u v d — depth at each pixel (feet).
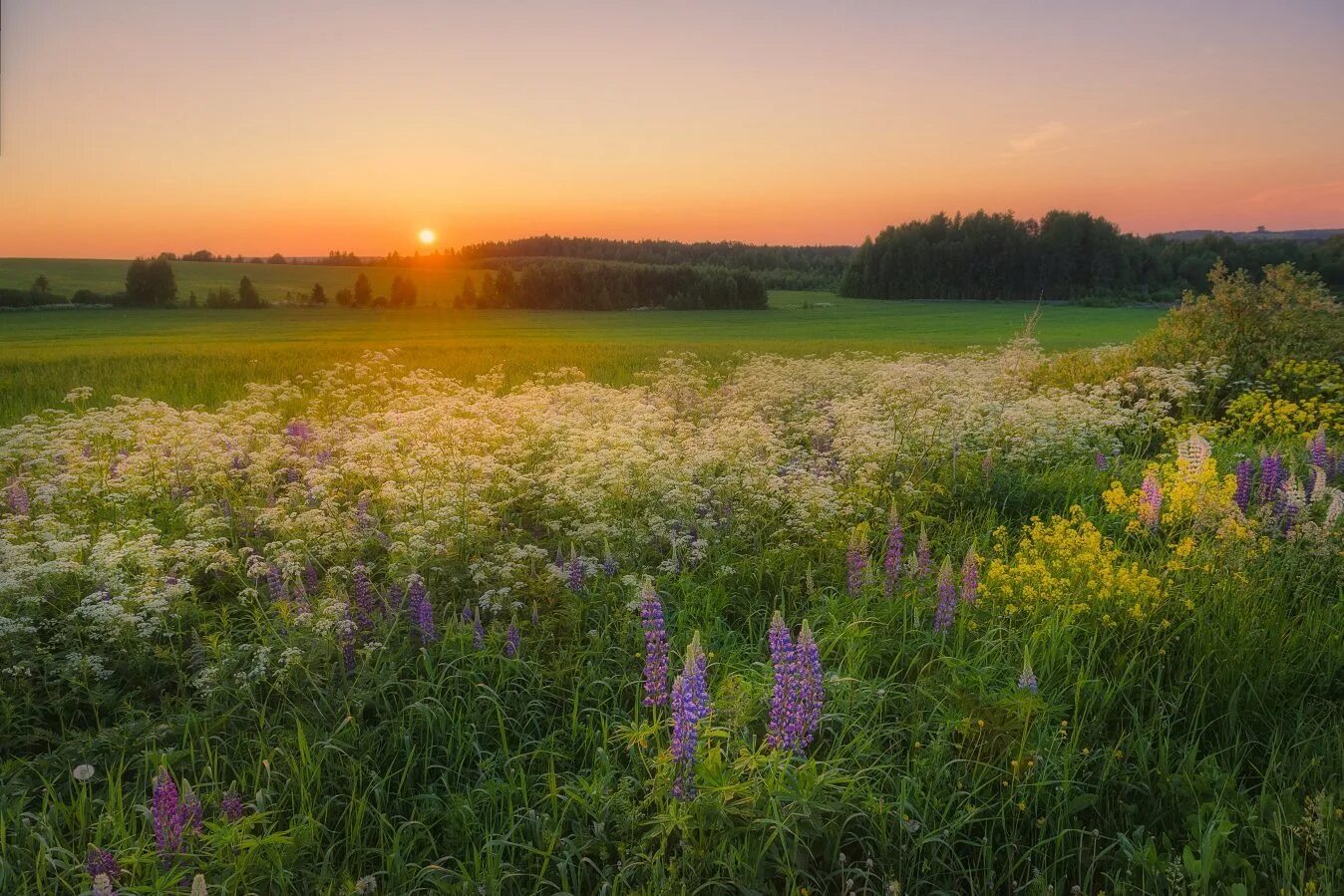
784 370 63.26
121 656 18.65
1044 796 14.23
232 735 16.44
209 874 12.46
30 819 13.48
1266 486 27.20
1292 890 11.41
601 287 376.89
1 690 16.72
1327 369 46.26
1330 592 22.06
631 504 27.37
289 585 21.90
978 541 26.32
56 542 21.07
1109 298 396.78
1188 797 14.08
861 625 19.72
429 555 22.36
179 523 27.48
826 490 26.84
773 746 14.49
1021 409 38.70
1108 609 19.89
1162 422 42.93
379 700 17.10
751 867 12.51
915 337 175.83
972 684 16.63
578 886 12.65
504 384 71.31
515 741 16.70
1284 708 16.78
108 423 37.58
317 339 159.12
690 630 19.75
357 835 13.66
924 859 13.14
